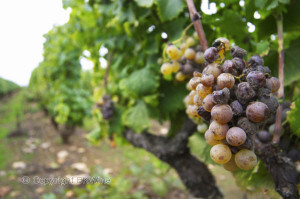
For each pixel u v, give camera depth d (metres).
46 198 1.17
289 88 0.42
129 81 0.57
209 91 0.22
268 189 0.32
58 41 1.07
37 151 1.85
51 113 2.13
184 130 0.59
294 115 0.30
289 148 0.32
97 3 0.64
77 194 1.25
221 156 0.21
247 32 0.37
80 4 0.65
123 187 1.27
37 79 1.94
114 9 0.58
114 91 0.78
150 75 0.54
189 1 0.28
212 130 0.21
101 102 0.70
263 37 0.37
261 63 0.24
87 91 2.13
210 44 0.36
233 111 0.21
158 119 0.62
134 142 0.70
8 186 1.32
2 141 2.01
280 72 0.32
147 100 0.56
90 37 0.76
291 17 0.35
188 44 0.37
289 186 0.27
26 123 2.59
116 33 0.65
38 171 1.52
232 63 0.22
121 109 0.73
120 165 1.67
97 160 1.74
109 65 0.69
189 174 0.62
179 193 1.27
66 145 2.02
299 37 0.38
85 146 2.03
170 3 0.43
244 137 0.20
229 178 1.18
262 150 0.31
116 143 0.81
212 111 0.21
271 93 0.24
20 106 3.21
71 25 0.80
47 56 1.36
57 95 1.89
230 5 0.38
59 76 1.77
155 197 1.27
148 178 1.44
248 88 0.21
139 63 0.62
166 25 0.49
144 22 0.53
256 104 0.20
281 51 0.32
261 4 0.33
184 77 0.37
